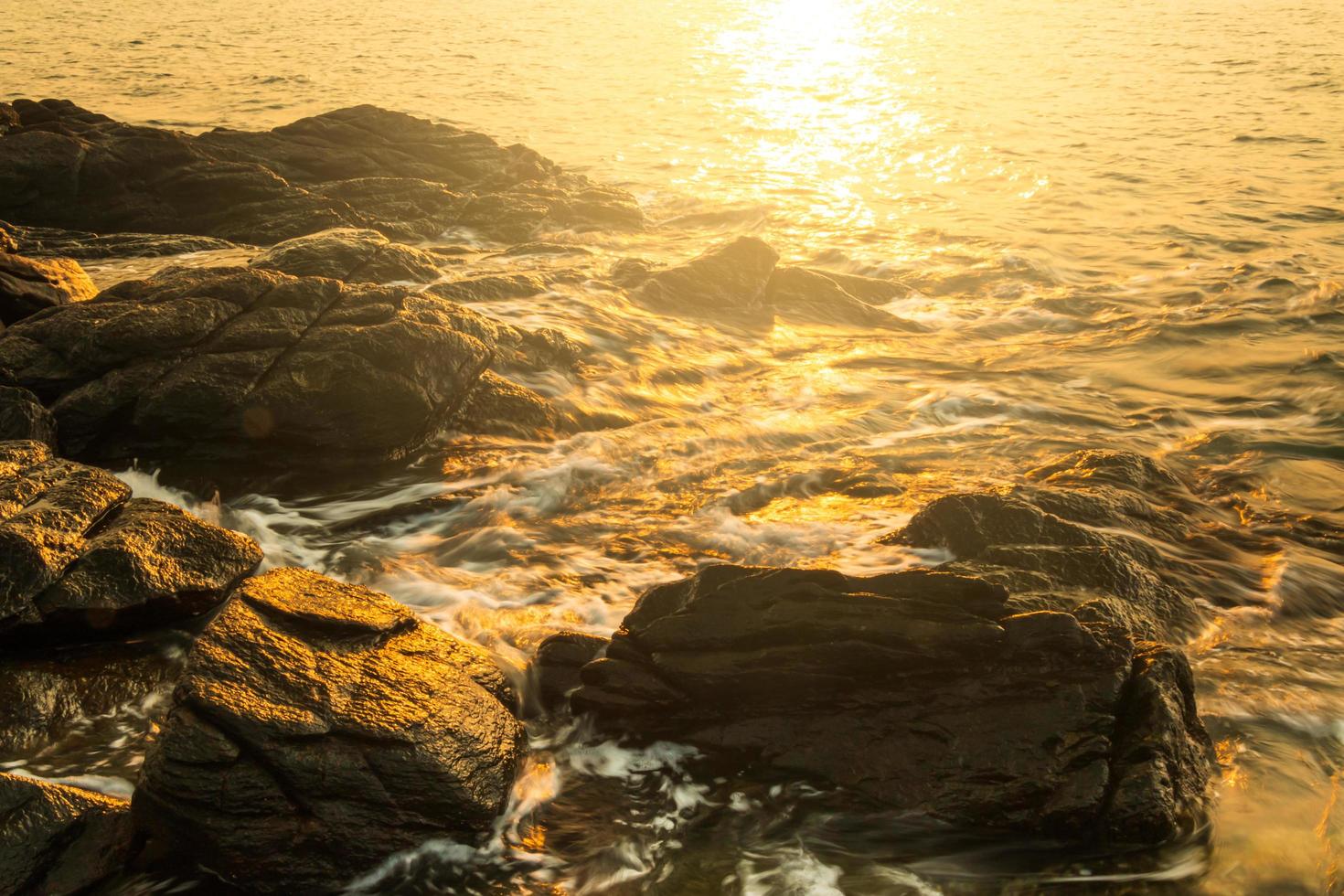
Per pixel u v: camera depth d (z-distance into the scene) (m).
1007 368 13.02
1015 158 25.73
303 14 58.81
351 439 9.55
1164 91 34.00
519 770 5.93
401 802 5.36
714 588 6.51
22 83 37.47
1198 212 20.59
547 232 19.62
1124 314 15.07
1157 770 5.57
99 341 9.45
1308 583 7.99
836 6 61.66
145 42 48.50
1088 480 9.34
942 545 8.08
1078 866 5.41
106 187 18.56
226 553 7.57
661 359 12.49
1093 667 6.00
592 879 5.31
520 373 11.36
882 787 5.79
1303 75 35.94
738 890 5.25
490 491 9.39
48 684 6.48
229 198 18.92
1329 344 13.71
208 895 5.13
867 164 25.80
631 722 6.31
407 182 19.97
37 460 7.97
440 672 6.10
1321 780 5.97
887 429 11.11
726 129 29.91
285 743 5.33
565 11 59.19
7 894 4.93
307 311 10.09
